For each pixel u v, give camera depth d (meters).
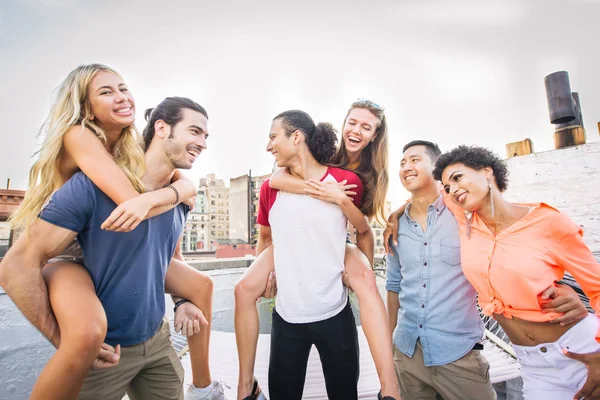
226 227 62.72
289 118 1.84
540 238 1.57
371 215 2.17
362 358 3.00
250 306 1.92
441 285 1.84
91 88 1.46
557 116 4.01
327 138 1.90
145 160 1.63
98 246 1.46
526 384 1.69
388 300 2.25
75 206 1.37
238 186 45.28
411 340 1.92
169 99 1.70
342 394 1.75
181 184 1.64
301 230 1.78
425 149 1.95
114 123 1.50
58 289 1.35
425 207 1.98
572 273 1.55
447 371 1.79
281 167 1.99
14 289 1.32
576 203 3.71
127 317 1.56
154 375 1.79
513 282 1.59
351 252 2.00
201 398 2.02
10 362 3.13
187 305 1.96
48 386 1.24
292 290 1.76
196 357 1.99
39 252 1.34
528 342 1.67
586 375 1.52
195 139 1.66
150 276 1.62
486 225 1.72
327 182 1.83
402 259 2.02
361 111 2.12
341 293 1.80
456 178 1.68
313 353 3.08
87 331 1.26
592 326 1.54
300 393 1.82
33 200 1.41
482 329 1.87
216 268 6.46
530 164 4.06
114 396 1.55
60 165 1.50
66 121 1.45
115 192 1.36
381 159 2.20
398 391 1.56
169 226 1.71
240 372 1.84
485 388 1.76
